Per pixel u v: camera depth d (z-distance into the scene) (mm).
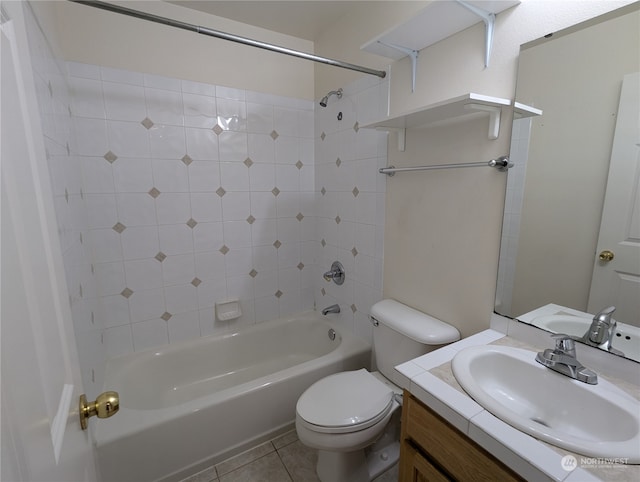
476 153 1236
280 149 2197
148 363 1872
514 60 1079
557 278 1032
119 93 1677
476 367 1000
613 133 875
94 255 1713
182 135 1867
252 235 2191
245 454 1596
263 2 1748
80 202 1502
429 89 1391
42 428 457
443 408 817
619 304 901
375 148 1746
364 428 1239
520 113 1073
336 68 1981
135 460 1330
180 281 1986
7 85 461
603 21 870
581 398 846
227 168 2031
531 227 1087
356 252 1991
